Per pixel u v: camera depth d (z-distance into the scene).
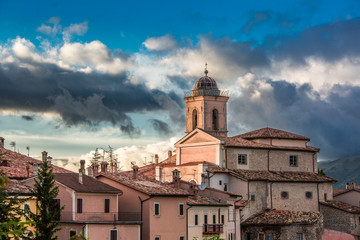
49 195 59.75
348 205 104.06
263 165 101.56
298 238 90.25
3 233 25.70
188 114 130.12
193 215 79.12
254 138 105.06
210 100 128.00
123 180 77.62
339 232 96.25
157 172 100.88
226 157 98.00
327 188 105.00
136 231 70.50
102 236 67.94
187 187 85.00
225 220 84.69
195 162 96.25
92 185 70.94
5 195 52.12
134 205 74.69
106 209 70.44
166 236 74.94
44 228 57.81
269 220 90.75
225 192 86.00
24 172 73.81
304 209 101.06
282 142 105.38
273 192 97.56
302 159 106.31
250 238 90.50
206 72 130.75
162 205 75.00
